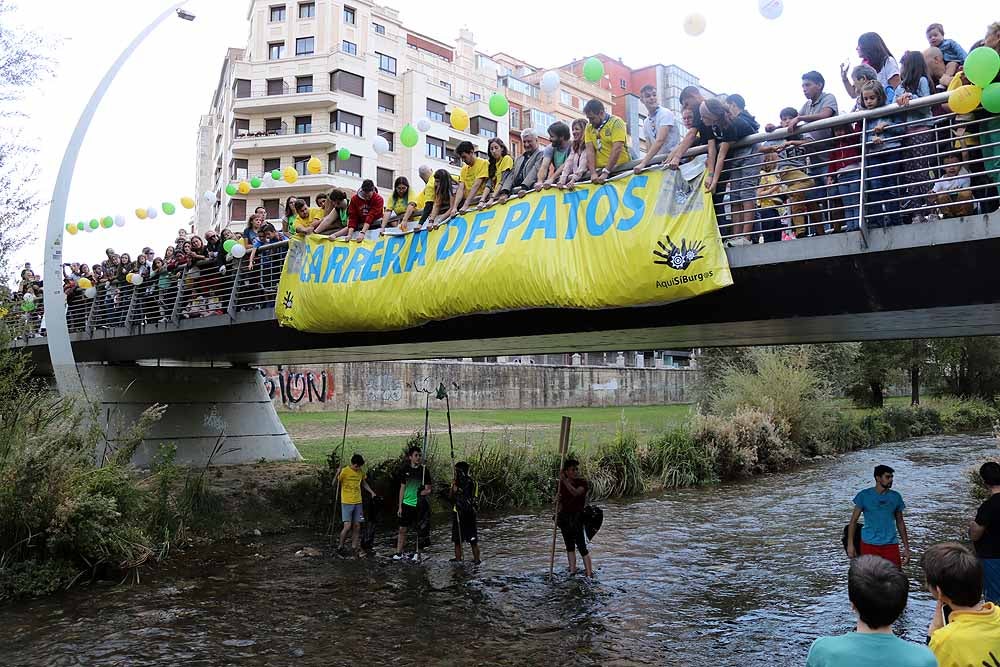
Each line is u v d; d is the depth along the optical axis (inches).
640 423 1123.9
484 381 1556.3
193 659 287.6
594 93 2420.0
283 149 1894.7
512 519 583.2
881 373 1435.8
